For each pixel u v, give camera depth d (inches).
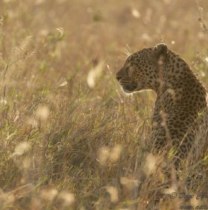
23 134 466.3
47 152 457.1
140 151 443.5
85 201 412.2
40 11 920.3
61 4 1027.9
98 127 488.4
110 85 603.5
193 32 860.6
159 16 1016.2
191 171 435.2
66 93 573.6
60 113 496.1
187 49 746.8
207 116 469.7
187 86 481.4
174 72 487.5
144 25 935.0
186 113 469.7
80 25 936.3
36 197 398.0
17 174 423.2
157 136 461.7
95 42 850.8
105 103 559.5
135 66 506.3
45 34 672.4
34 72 623.2
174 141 456.8
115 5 1105.4
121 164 438.9
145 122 504.1
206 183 446.0
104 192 417.1
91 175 441.4
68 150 462.9
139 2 1123.3
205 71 596.4
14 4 800.3
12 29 697.0
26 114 502.3
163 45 492.7
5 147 448.5
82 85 602.2
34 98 526.6
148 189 406.3
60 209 397.7
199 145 451.2
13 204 393.1
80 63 705.0
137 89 510.6
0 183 423.2
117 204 401.4
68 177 434.9
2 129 466.3
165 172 433.1
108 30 937.5
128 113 537.0
